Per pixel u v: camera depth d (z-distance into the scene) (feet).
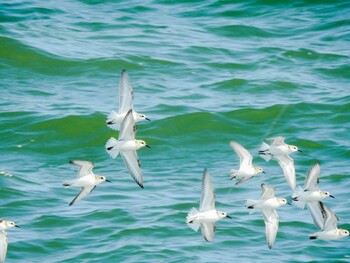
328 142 111.86
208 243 85.10
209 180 65.46
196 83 127.24
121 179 101.35
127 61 131.64
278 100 122.72
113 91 124.98
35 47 133.49
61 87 125.70
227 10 153.69
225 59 135.13
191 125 115.65
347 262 82.33
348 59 136.26
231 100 122.52
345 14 151.84
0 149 109.91
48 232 87.20
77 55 132.77
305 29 147.43
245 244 85.46
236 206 93.86
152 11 153.07
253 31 146.00
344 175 102.06
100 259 82.02
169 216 90.27
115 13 151.02
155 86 125.59
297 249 84.79
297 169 104.78
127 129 67.92
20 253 83.20
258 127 116.47
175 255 82.43
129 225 88.22
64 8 151.33
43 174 102.99
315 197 71.26
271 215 71.00
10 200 93.71
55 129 113.80
